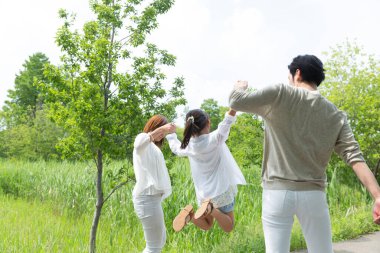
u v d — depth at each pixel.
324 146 2.46
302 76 2.66
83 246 6.90
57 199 11.45
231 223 4.23
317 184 2.46
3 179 14.30
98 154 6.85
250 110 2.54
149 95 6.67
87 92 6.55
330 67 14.05
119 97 6.61
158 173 4.51
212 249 7.34
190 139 4.41
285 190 2.45
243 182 4.46
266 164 2.60
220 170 4.36
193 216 4.46
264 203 2.56
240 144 12.99
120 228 8.66
